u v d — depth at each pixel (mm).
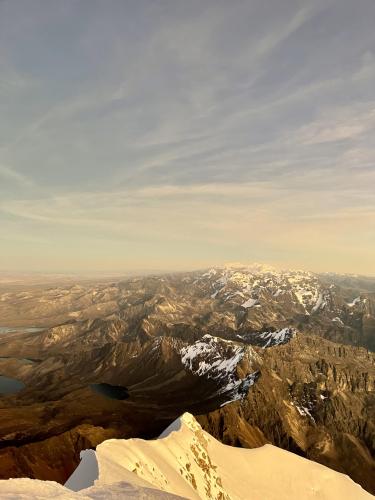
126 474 84188
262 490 146625
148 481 91375
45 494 41938
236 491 135375
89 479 77812
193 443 140000
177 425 149875
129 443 108250
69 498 41969
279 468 165750
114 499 46156
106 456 91062
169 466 113125
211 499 117312
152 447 117250
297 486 160750
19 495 39875
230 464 152500
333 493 166625
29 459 194375
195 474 123062
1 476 179500
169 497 49406
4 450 194625
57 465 199250
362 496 172000
